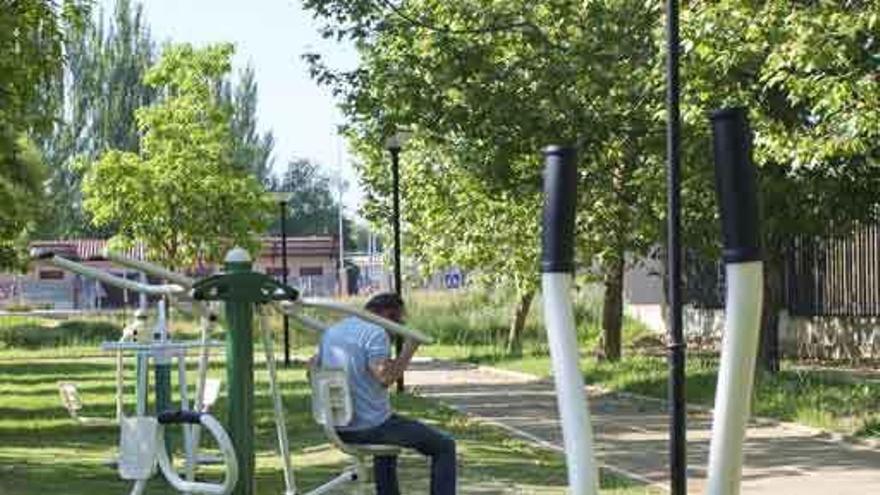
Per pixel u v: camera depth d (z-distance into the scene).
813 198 20.50
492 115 23.27
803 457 16.05
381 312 10.22
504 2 23.81
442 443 10.10
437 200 36.66
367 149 37.59
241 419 8.71
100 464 15.95
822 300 31.77
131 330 13.82
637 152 23.69
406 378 31.31
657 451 17.23
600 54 22.80
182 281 9.03
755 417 19.83
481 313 45.47
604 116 22.89
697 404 22.23
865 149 14.79
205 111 46.75
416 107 24.03
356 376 10.02
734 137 4.75
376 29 24.53
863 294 30.62
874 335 30.27
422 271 40.09
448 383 29.64
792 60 14.09
